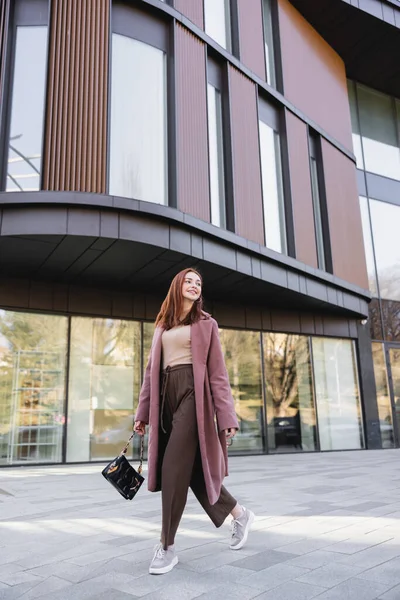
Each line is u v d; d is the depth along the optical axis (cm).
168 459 270
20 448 955
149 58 1013
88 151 874
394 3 1628
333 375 1429
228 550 304
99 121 892
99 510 477
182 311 300
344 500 508
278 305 1317
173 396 287
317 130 1473
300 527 370
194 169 1007
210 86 1133
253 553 295
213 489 269
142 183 952
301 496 540
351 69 1839
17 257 902
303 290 1211
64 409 1005
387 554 289
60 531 379
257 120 1218
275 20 1420
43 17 942
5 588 243
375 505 471
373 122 1898
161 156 986
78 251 884
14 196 803
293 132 1353
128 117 964
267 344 1312
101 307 1073
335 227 1459
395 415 1559
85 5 934
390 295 1675
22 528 393
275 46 1409
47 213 813
